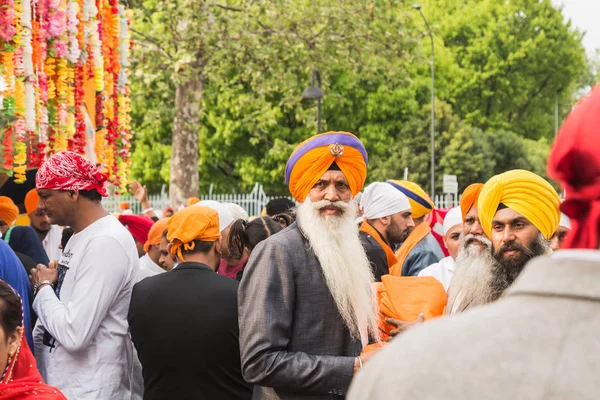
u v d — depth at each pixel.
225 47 23.31
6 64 6.48
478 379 1.22
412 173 46.25
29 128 6.76
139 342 4.71
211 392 4.56
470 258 4.23
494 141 52.12
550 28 56.75
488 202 4.04
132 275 5.03
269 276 3.94
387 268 5.96
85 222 5.00
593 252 1.27
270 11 24.02
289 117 41.69
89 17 8.07
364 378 1.34
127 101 9.29
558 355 1.20
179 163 24.77
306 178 4.15
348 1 25.00
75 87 8.02
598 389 1.16
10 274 4.84
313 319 3.97
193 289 4.65
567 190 1.36
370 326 4.09
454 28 56.25
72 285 4.93
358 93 43.56
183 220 4.79
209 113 38.69
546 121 60.66
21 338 3.75
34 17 7.10
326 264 3.96
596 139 1.29
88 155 8.48
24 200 8.56
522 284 1.31
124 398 5.04
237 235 6.02
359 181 4.24
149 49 22.64
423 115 47.56
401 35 25.34
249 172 41.50
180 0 21.84
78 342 4.76
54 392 3.73
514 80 56.28
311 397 3.88
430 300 4.11
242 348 3.94
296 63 25.16
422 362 1.26
